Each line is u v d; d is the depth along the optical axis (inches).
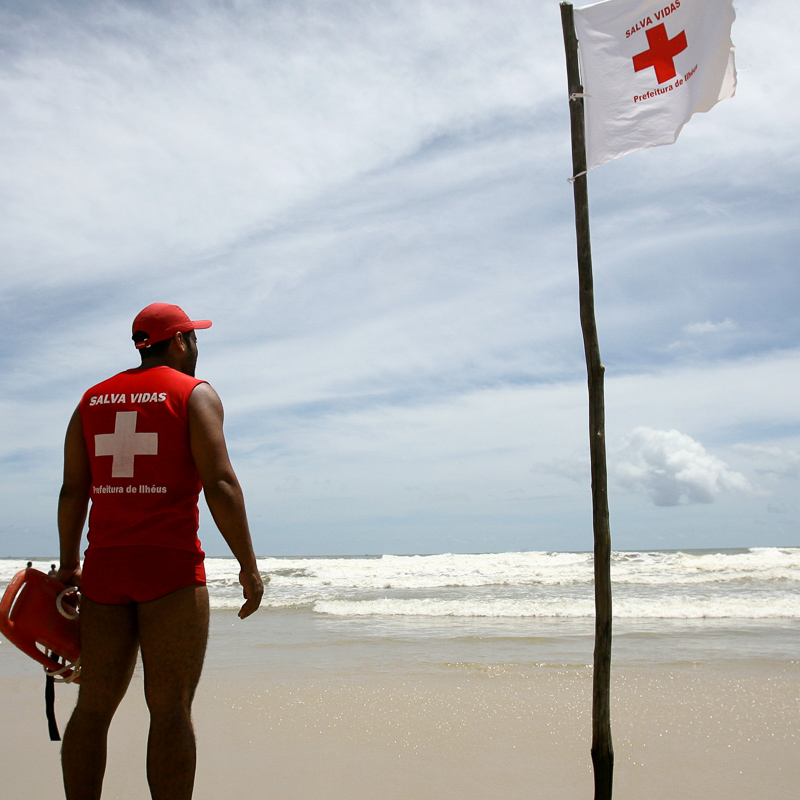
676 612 415.8
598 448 104.7
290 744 166.9
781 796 128.4
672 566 895.7
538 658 274.4
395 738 170.1
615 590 615.2
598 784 98.5
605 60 115.2
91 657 79.7
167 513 80.8
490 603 474.9
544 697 207.0
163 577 78.9
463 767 147.9
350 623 404.5
